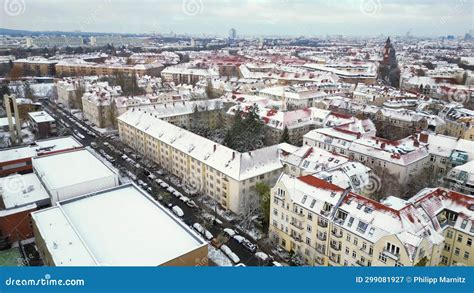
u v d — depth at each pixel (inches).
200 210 3784.5
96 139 6220.5
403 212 2453.2
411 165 4205.2
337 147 4768.7
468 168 3905.0
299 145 5762.8
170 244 2605.8
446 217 2736.2
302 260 2955.2
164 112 6200.8
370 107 6742.1
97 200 3260.3
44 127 6176.2
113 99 6815.9
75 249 2532.0
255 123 5300.2
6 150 4643.2
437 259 2463.1
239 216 3671.3
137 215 3004.4
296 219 2935.5
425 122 5964.6
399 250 2250.2
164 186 4301.2
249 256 3031.5
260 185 3686.0
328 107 7170.3
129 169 4845.0
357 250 2527.1
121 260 2413.9
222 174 3809.1
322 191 2851.9
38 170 4003.4
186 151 4355.3
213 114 6619.1
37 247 3110.2
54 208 3112.7
